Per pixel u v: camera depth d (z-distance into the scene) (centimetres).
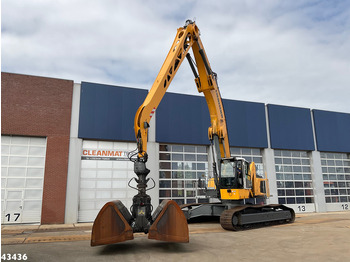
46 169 1566
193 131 1923
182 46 1072
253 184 1423
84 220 1614
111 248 738
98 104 1727
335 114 2412
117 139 1725
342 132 2398
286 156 2216
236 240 871
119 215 677
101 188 1683
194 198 1881
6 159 1543
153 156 1812
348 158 2447
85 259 618
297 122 2258
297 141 2223
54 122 1627
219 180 1288
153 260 608
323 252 687
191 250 714
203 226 1285
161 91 946
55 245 793
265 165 2105
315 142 2302
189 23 1143
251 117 2117
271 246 771
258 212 1293
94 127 1692
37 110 1605
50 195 1546
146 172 768
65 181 1584
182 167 1898
